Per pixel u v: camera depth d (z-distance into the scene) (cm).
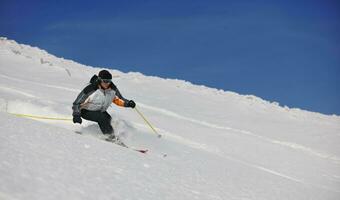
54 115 1301
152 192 678
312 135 2167
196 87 3161
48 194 538
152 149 1152
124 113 1761
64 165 670
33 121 961
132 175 739
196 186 802
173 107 2300
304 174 1386
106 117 1164
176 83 3181
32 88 1862
